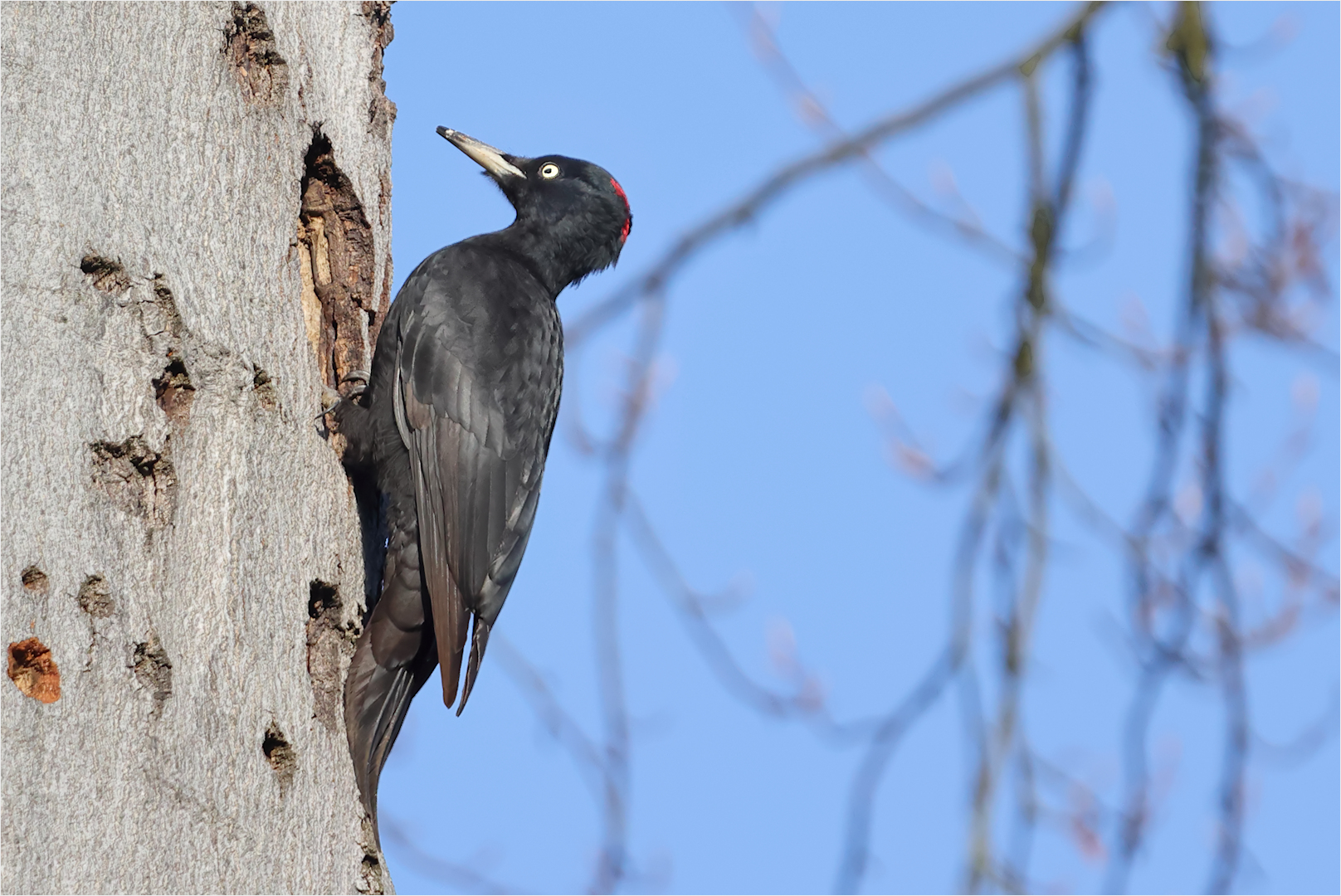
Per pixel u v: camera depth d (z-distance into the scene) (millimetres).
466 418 10594
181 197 8305
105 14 8094
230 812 7723
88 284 7664
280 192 9102
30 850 6805
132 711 7352
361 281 10203
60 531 7254
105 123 7957
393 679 9859
